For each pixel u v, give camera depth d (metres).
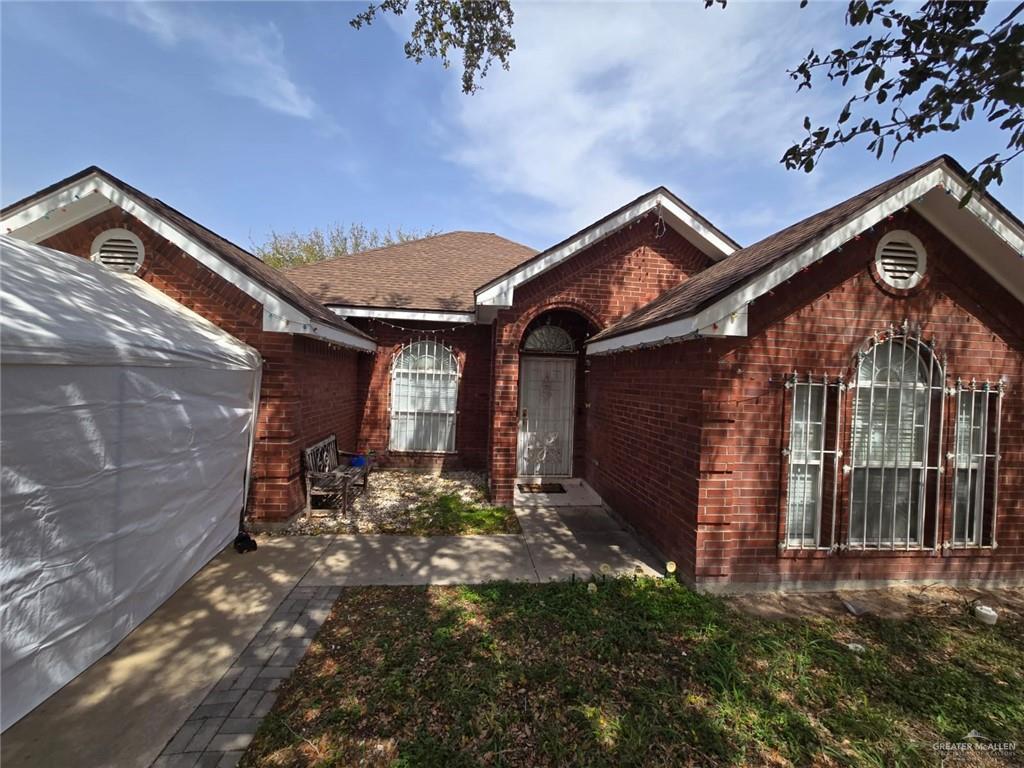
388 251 12.45
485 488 8.28
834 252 4.52
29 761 2.39
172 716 2.73
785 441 4.49
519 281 7.07
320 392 7.10
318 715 2.76
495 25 6.26
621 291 7.81
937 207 4.33
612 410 7.04
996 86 2.53
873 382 4.61
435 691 2.96
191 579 4.50
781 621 4.00
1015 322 4.68
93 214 5.45
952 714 2.92
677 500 4.89
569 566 5.05
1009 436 4.71
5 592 2.44
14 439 2.47
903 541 4.70
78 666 2.89
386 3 6.02
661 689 3.03
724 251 7.62
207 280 5.56
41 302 2.96
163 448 3.76
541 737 2.61
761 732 2.69
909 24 2.84
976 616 4.13
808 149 3.41
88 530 2.98
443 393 9.82
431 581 4.58
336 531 5.91
